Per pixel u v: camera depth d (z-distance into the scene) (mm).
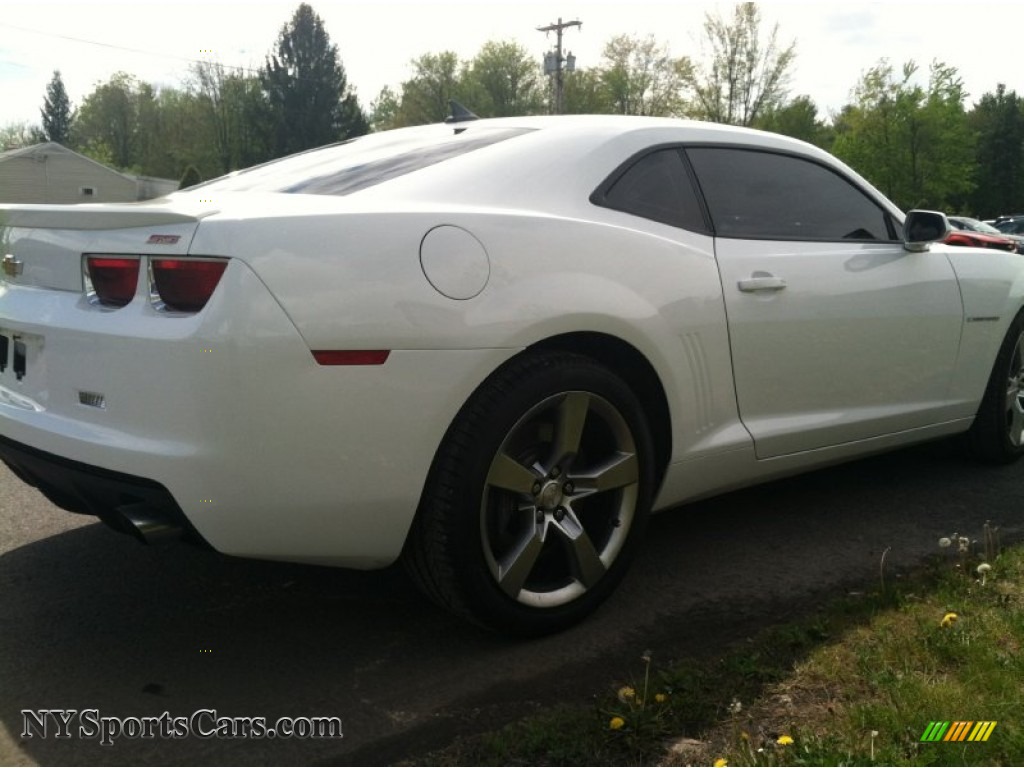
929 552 3248
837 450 3385
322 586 2961
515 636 2529
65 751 2051
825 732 2025
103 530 3459
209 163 56156
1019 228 28062
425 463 2234
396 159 2805
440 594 2396
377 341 2121
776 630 2574
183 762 2016
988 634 2416
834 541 3363
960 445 4359
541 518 2492
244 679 2373
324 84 59469
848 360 3303
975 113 64062
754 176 3236
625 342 2600
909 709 2072
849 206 3535
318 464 2105
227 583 2984
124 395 2150
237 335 2008
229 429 2025
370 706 2240
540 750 2018
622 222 2727
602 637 2588
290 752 2051
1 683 2350
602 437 2635
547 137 2830
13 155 46156
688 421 2820
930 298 3619
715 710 2143
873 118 43250
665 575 3043
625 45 52531
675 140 3051
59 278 2412
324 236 2115
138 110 66875
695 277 2799
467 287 2254
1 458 2713
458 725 2150
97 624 2684
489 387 2328
